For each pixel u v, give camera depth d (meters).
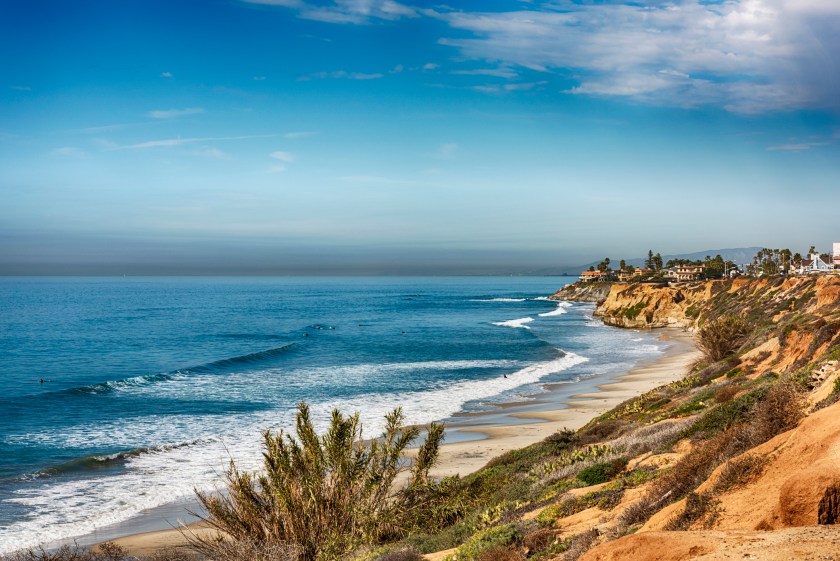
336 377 60.94
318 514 18.16
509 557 12.86
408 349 84.69
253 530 17.88
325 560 17.05
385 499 20.17
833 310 41.28
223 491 27.22
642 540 7.80
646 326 114.12
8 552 21.09
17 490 27.88
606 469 18.33
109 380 60.81
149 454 33.53
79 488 28.09
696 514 9.95
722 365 35.09
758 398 17.11
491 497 21.20
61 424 41.56
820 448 9.07
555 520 14.74
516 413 43.19
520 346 86.81
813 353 25.22
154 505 25.95
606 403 45.34
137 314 155.62
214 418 43.00
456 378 59.56
